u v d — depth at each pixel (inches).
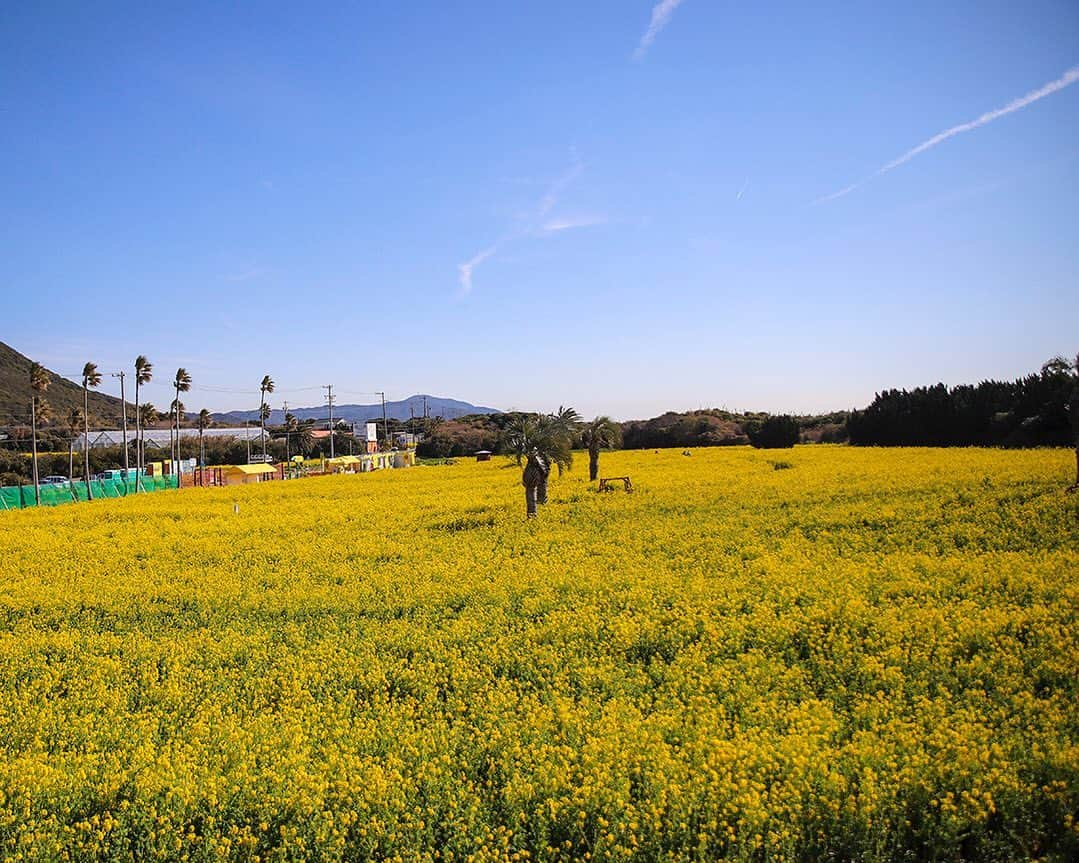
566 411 1204.5
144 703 467.5
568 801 301.1
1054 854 261.6
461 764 345.1
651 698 429.4
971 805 280.5
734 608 579.8
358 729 391.5
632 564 770.2
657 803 294.8
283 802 311.4
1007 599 542.9
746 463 2001.7
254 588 775.7
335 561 916.6
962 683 411.8
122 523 1455.5
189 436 4756.4
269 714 435.2
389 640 557.3
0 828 301.7
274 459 4699.8
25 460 3427.7
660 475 1754.4
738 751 324.2
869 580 615.8
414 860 274.2
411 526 1173.7
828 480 1357.0
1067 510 805.9
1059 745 314.3
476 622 587.8
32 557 1062.4
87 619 700.7
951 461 1601.9
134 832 305.9
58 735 413.1
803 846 270.7
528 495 1180.5
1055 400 1952.5
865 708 371.9
